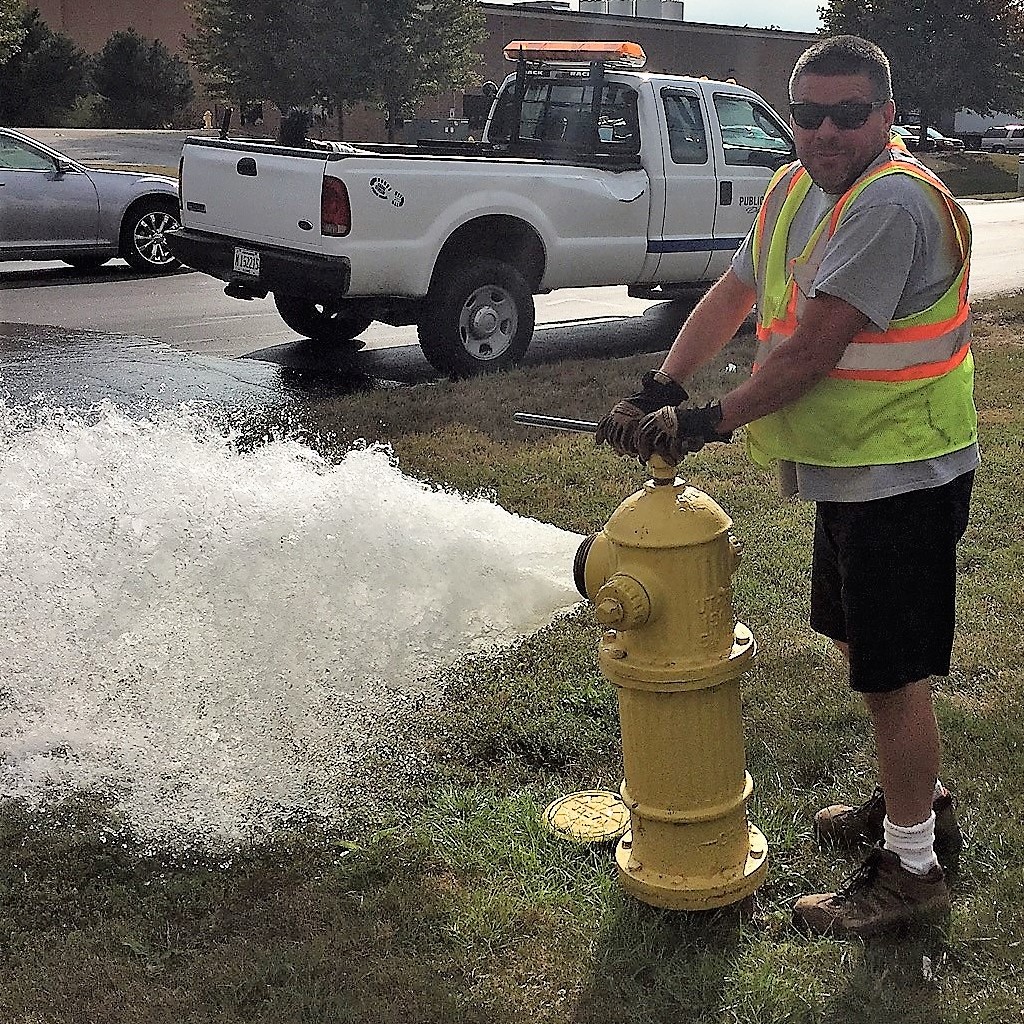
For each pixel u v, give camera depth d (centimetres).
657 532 244
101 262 1330
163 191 1295
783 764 326
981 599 431
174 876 285
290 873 285
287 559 391
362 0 3538
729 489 564
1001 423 674
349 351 910
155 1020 238
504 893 274
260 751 334
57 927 268
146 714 347
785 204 252
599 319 1080
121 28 4756
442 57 3659
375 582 390
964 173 3738
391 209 768
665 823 258
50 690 356
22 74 4131
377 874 284
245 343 936
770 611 424
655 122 905
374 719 349
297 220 781
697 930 261
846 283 225
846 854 288
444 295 796
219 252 840
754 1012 237
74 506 427
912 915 257
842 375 239
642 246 909
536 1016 239
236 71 3603
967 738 335
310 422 664
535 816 302
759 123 981
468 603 397
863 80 226
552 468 584
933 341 237
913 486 240
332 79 3534
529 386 761
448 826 300
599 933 260
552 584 420
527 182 831
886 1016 235
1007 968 247
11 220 1211
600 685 366
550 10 4609
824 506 252
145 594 385
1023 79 4809
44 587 389
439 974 250
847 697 359
